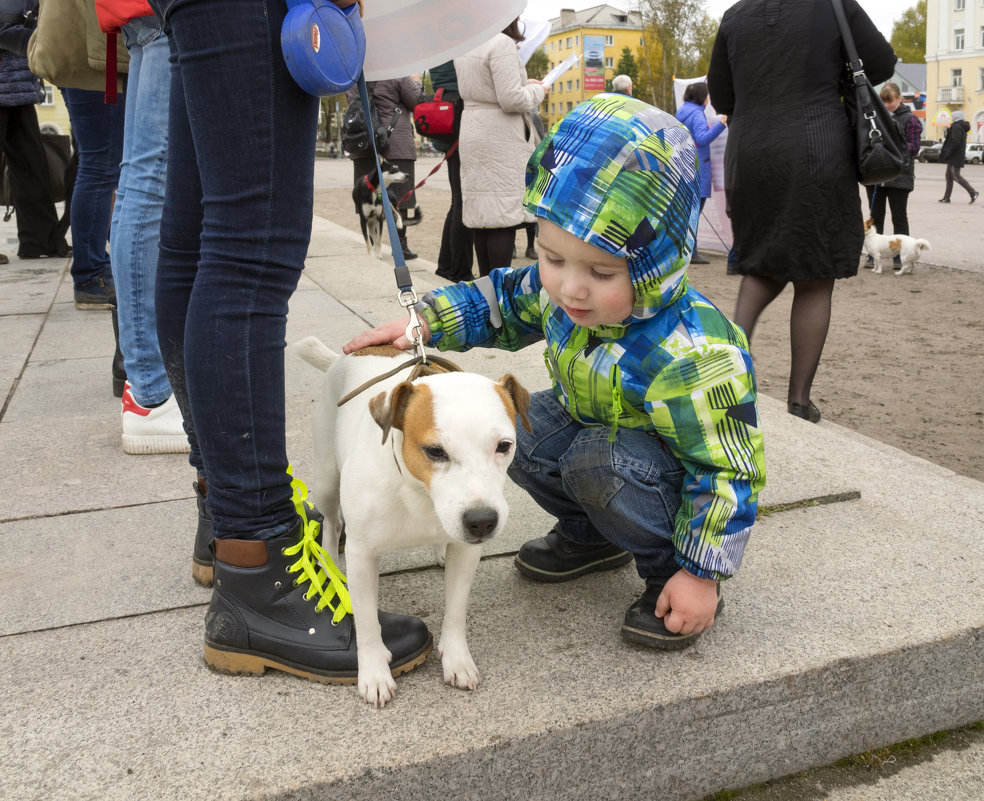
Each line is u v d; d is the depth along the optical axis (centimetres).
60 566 234
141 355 303
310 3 167
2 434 337
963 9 6688
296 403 366
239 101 167
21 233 777
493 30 240
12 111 734
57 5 382
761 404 377
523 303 221
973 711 210
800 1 382
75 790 151
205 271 177
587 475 201
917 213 1502
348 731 167
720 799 188
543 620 210
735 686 182
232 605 185
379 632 181
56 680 184
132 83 291
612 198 167
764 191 391
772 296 423
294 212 181
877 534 253
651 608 199
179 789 152
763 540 249
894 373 564
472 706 175
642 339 190
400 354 223
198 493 221
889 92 1041
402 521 176
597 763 174
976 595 218
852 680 193
